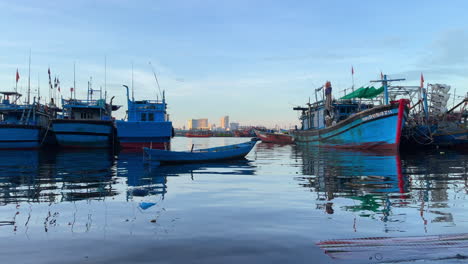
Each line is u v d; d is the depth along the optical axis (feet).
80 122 116.67
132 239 20.83
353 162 72.02
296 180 47.09
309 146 150.41
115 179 48.93
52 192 37.91
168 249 18.97
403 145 125.39
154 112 122.42
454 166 62.23
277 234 21.68
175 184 43.88
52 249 19.12
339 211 27.89
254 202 31.96
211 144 256.52
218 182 45.70
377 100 134.82
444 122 120.67
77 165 69.67
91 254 18.29
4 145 112.16
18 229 23.26
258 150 133.49
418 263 16.55
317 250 18.61
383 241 19.99
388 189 38.40
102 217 26.53
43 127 123.65
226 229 22.93
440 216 25.89
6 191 38.37
